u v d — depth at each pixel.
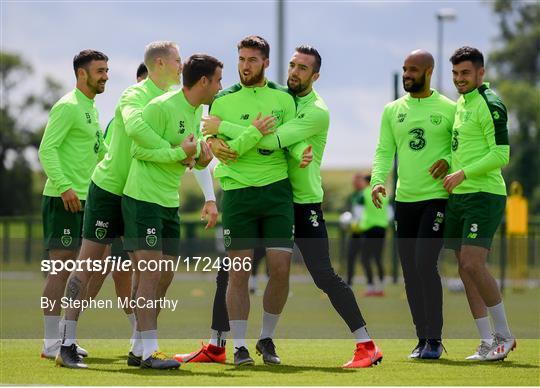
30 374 26.17
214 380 24.98
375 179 31.77
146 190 27.23
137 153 27.11
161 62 28.45
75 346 28.09
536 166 186.38
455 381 25.12
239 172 28.45
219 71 27.53
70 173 31.23
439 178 30.91
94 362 29.50
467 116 30.17
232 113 28.86
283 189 28.53
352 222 66.00
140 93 28.14
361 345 28.41
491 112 29.59
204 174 29.95
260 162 28.42
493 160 29.44
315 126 28.52
